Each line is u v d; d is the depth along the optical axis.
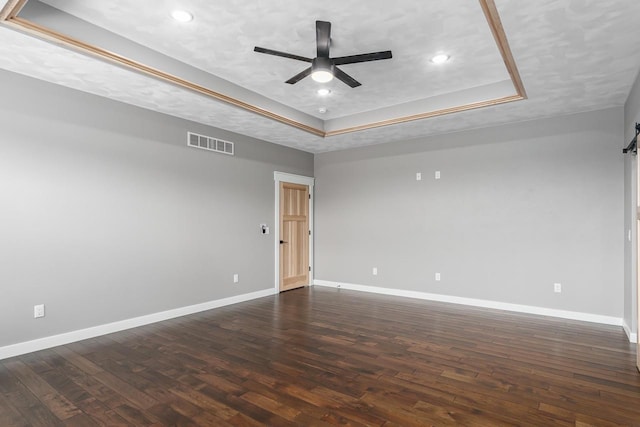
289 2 2.58
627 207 3.96
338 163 6.68
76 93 3.70
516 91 3.79
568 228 4.50
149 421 2.23
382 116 5.05
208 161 5.03
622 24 2.47
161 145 4.45
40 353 3.33
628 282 3.89
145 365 3.06
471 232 5.22
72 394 2.56
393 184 6.00
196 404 2.43
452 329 4.05
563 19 2.42
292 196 6.53
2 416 2.28
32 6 2.59
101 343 3.60
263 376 2.85
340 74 3.07
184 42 3.21
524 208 4.80
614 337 3.75
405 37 3.08
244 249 5.56
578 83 3.52
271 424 2.19
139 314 4.21
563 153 4.54
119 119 4.04
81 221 3.73
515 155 4.88
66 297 3.61
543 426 2.16
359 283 6.38
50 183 3.51
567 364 3.06
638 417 2.25
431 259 5.59
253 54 3.44
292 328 4.11
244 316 4.63
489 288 5.07
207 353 3.34
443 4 2.60
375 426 2.17
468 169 5.26
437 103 4.54
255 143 5.77
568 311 4.48
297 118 5.15
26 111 3.36
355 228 6.45
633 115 3.56
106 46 3.00
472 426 2.16
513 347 3.47
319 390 2.62
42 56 2.96
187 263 4.75
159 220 4.43
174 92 3.77
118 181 4.03
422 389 2.63
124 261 4.08
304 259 6.78
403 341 3.66
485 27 2.92
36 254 3.42
